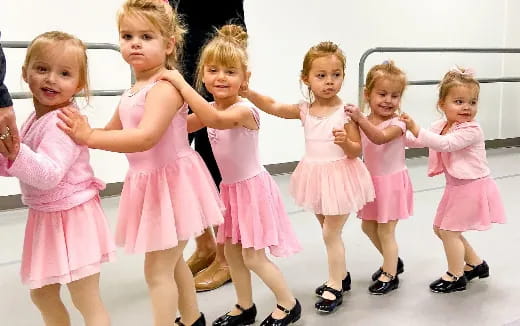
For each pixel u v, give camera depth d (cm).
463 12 468
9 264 236
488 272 211
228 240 171
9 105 107
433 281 208
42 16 317
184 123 149
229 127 151
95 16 334
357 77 429
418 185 368
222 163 166
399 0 437
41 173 115
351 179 182
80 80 131
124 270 226
